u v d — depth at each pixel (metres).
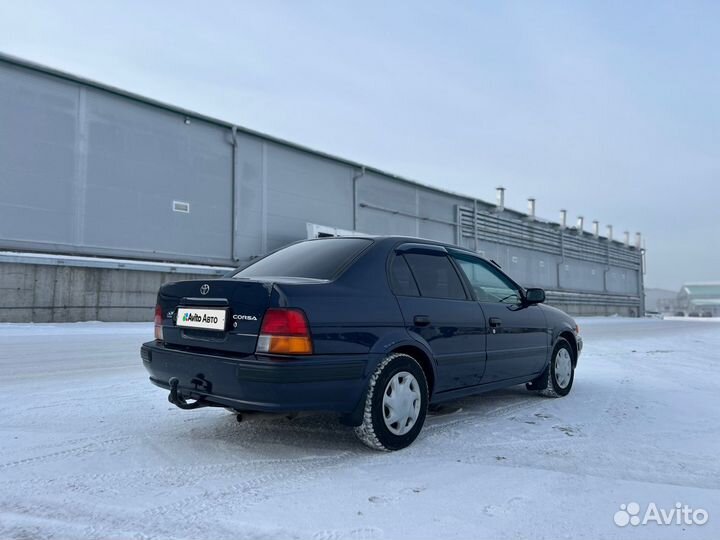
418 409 3.51
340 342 3.06
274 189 21.22
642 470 3.06
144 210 17.34
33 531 2.20
